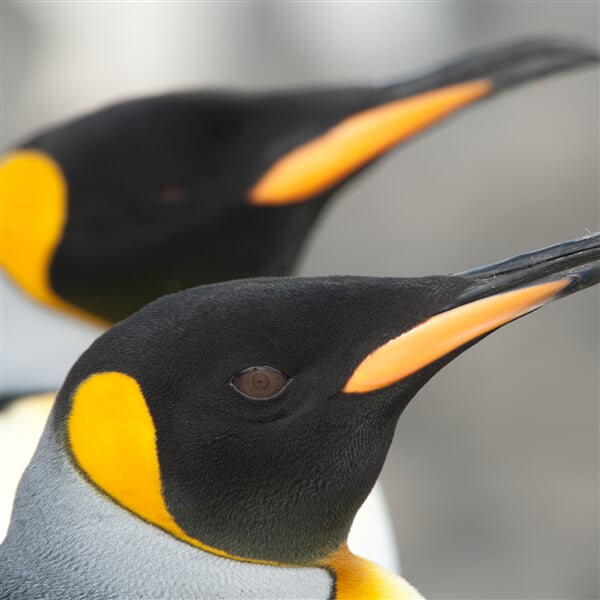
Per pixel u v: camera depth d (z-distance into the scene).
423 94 4.20
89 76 11.05
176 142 4.17
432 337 3.82
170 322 3.81
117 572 3.80
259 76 11.08
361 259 9.34
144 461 3.81
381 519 4.18
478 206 9.41
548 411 8.70
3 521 4.05
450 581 7.83
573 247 3.83
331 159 4.18
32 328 4.17
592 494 8.23
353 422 3.82
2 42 11.15
